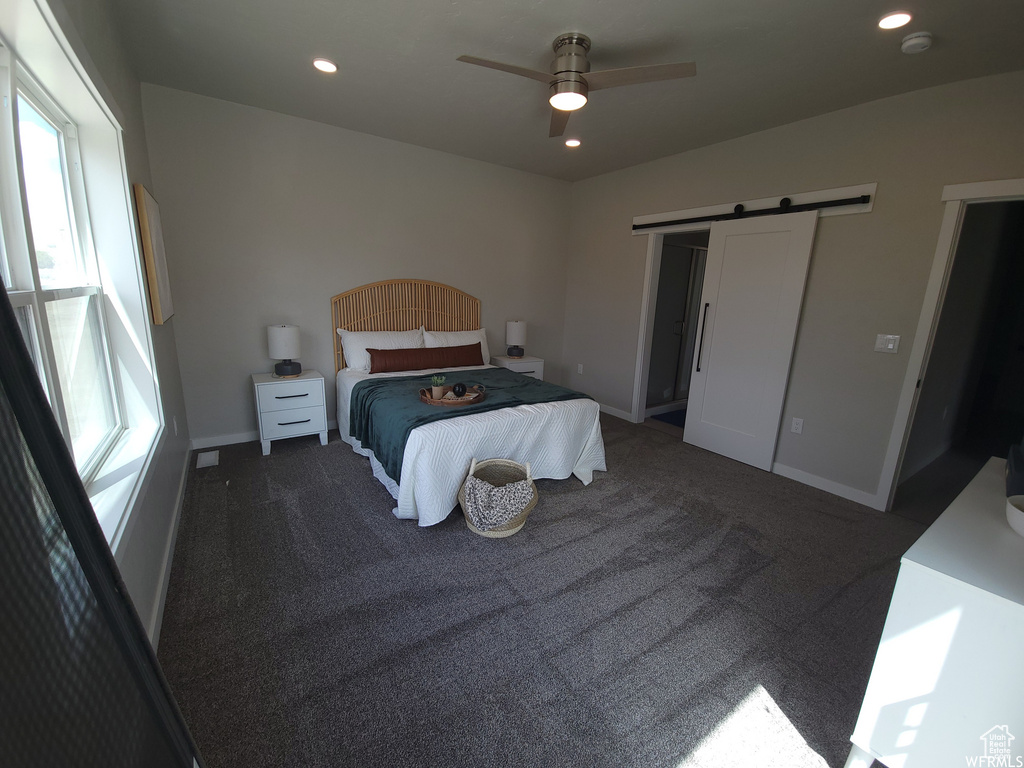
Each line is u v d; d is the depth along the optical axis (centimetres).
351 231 388
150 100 295
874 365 291
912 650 116
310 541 235
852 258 295
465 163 437
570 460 311
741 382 362
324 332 391
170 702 95
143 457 179
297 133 350
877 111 276
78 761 64
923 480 343
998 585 105
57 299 141
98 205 191
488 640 174
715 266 372
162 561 195
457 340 435
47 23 117
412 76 267
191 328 333
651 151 392
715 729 142
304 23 214
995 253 379
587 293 512
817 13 192
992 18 189
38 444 70
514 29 212
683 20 200
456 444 254
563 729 140
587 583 209
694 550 239
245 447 357
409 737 136
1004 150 235
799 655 172
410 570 214
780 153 326
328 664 160
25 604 59
